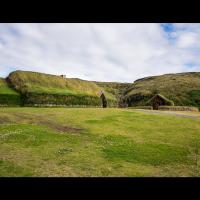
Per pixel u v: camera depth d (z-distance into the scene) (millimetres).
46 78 124500
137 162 20969
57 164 19156
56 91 116875
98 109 55750
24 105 98812
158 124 39406
